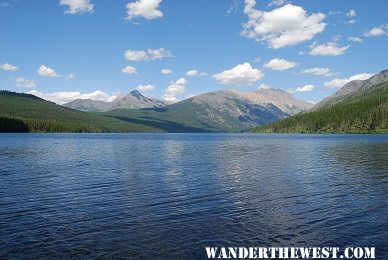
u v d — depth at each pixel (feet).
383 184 136.56
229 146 417.90
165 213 94.07
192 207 100.32
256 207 100.07
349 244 71.67
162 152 313.12
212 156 267.39
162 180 147.54
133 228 81.25
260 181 144.46
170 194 118.21
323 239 74.33
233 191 123.03
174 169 184.34
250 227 81.82
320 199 110.32
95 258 65.21
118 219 88.53
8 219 88.53
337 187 130.31
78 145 423.64
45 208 99.71
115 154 287.07
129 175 162.50
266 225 83.25
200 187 130.93
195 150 341.21
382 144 407.23
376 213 93.25
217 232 78.43
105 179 150.30
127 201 108.17
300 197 113.09
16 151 311.47
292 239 74.38
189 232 78.54
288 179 149.59
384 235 76.28
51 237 75.41
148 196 115.34
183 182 142.20
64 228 81.30
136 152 311.68
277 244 71.82
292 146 397.39
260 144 458.91
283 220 87.20
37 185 135.95
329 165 200.75
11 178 152.97
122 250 68.64
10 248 69.36
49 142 488.85
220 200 108.99
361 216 90.43
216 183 139.64
